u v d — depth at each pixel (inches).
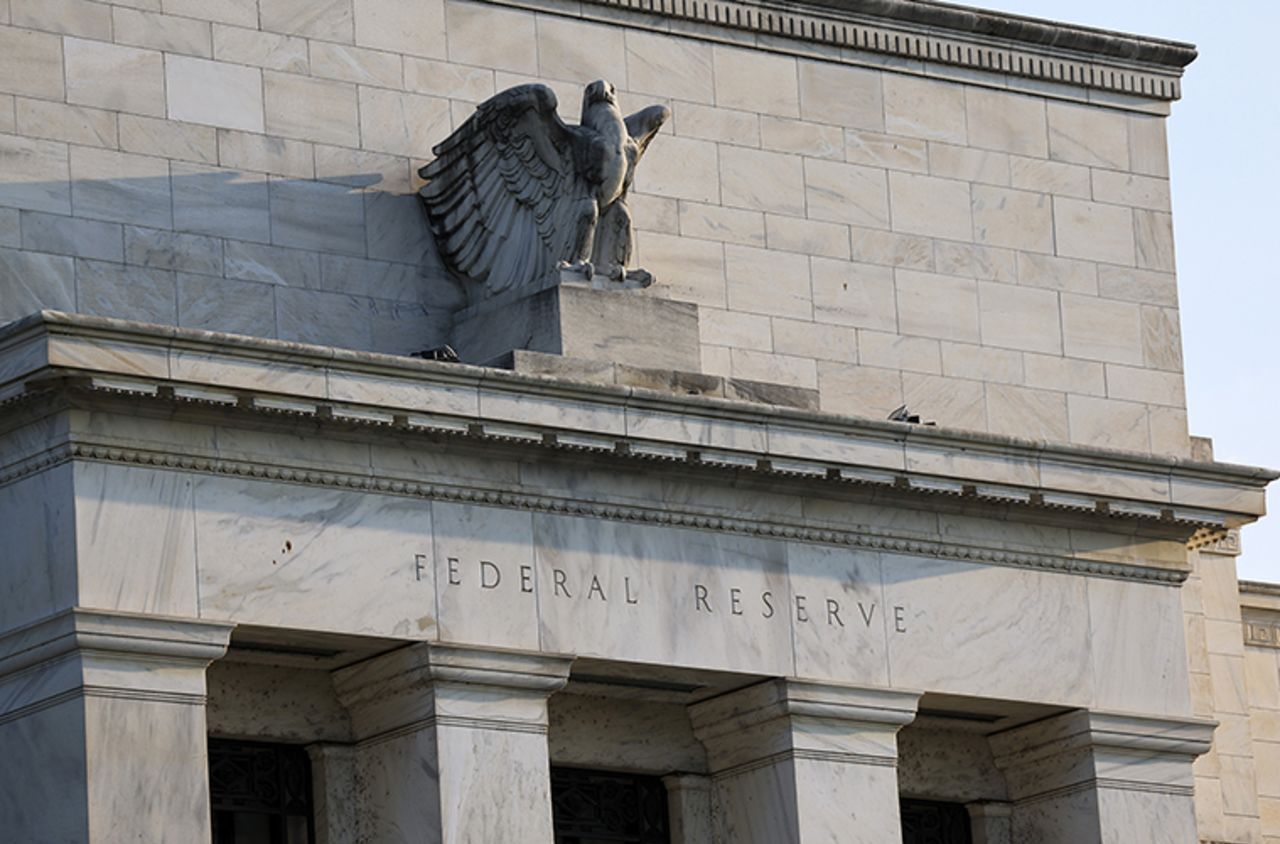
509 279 2190.0
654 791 2213.3
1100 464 2274.9
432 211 2217.0
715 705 2183.8
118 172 2101.4
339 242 2177.7
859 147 2425.0
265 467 1964.8
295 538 1968.5
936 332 2425.0
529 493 2059.5
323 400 1961.1
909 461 2183.8
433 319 2203.5
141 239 2100.1
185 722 1905.8
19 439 1925.4
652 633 2092.8
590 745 2171.5
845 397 2367.1
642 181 2316.7
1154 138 2581.2
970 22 2486.5
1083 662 2289.6
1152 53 2578.7
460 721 2010.3
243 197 2146.9
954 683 2219.5
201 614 1923.0
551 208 2180.1
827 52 2427.4
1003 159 2493.8
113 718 1879.9
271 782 2059.5
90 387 1888.5
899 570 2215.8
